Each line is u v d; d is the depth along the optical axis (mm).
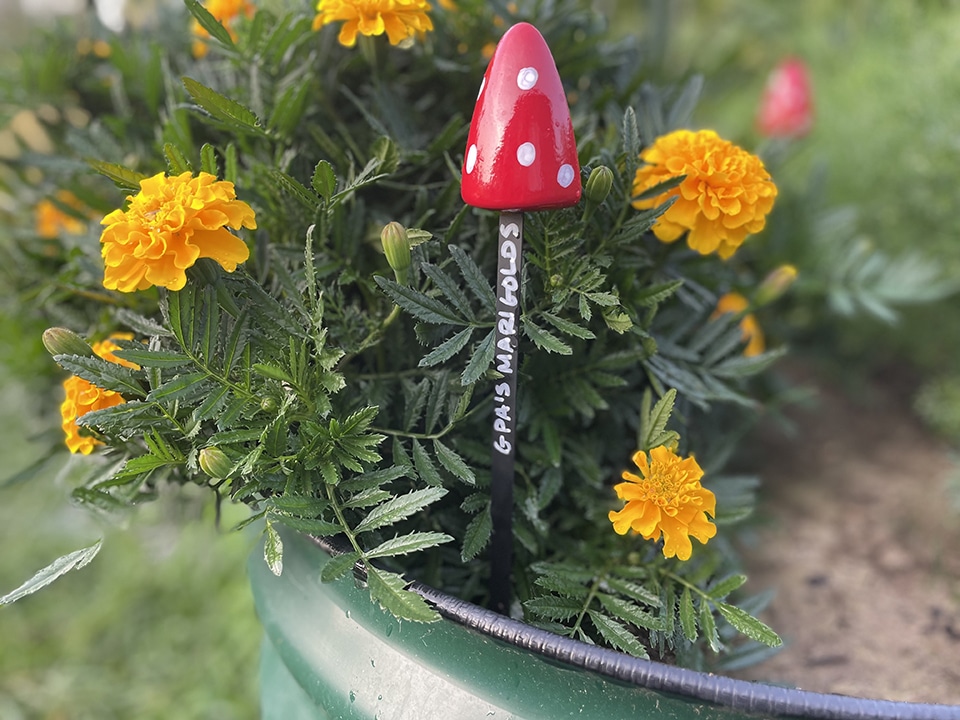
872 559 518
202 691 697
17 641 762
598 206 317
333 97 411
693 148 336
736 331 385
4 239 483
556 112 268
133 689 710
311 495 293
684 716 260
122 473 296
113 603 783
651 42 784
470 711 279
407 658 292
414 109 414
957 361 669
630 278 339
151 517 442
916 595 486
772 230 586
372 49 376
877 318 685
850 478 602
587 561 349
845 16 994
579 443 378
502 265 284
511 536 323
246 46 383
